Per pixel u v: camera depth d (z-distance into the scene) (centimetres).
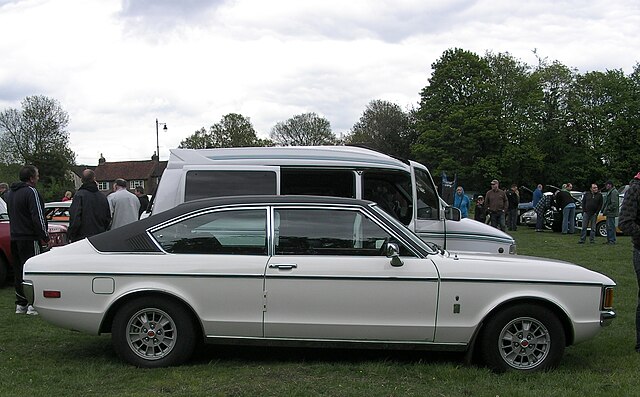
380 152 777
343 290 506
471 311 509
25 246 742
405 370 514
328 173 709
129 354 518
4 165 5778
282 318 509
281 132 8050
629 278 1039
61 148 6147
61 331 664
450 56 5259
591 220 1644
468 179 5116
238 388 464
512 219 2167
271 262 512
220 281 510
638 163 5328
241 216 530
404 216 734
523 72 5716
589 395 458
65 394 453
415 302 507
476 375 501
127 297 516
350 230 525
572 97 5519
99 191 870
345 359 551
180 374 497
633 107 5381
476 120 4969
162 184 707
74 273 516
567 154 5453
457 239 747
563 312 511
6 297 866
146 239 527
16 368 524
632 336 655
